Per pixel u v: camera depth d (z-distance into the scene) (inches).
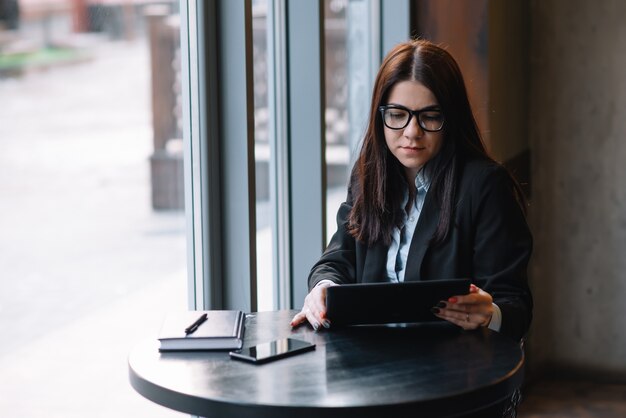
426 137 90.0
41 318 103.0
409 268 91.9
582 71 189.6
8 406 96.9
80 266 113.2
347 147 158.6
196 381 72.9
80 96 103.8
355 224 96.5
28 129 94.8
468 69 152.0
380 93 91.7
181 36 108.0
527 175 190.1
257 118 127.5
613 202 190.9
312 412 66.9
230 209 110.0
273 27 128.7
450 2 151.9
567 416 172.9
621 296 192.4
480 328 86.3
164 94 117.0
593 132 190.5
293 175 130.9
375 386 71.2
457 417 79.8
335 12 151.0
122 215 122.3
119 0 110.8
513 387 74.3
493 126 155.8
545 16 190.1
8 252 95.3
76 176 110.0
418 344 82.0
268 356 77.7
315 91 128.6
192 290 111.2
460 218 91.0
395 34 153.5
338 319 85.9
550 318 196.7
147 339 84.7
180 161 113.4
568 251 194.4
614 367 193.9
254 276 111.0
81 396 105.9
